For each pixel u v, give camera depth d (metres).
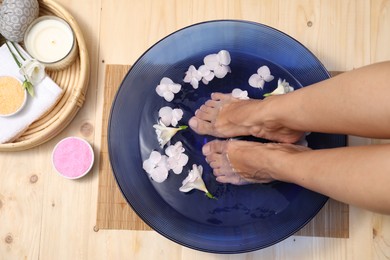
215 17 1.19
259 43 1.12
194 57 1.13
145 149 1.11
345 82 0.72
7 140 1.06
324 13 1.19
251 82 1.13
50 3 1.08
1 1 1.09
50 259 1.11
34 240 1.12
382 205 0.67
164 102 1.13
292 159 0.85
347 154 0.72
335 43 1.19
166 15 1.19
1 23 1.04
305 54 1.09
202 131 1.11
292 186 1.09
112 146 1.08
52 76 1.13
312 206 1.05
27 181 1.13
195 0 1.19
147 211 1.07
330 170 0.74
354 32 1.19
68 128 1.15
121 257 1.12
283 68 1.13
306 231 1.12
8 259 1.11
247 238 1.05
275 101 0.89
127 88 1.10
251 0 1.19
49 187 1.13
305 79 1.11
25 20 1.04
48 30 1.09
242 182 1.08
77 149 1.11
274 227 1.06
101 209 1.12
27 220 1.12
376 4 1.19
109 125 1.08
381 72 0.67
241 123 1.02
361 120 0.71
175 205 1.09
